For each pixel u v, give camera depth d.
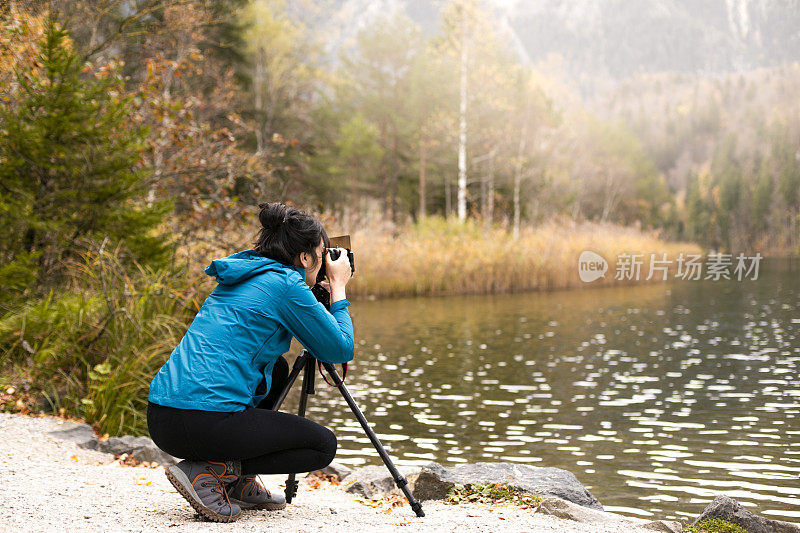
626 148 74.31
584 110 64.94
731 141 88.44
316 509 3.27
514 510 3.50
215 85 22.44
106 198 8.09
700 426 6.85
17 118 7.77
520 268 25.78
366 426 3.17
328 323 2.76
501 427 6.90
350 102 40.59
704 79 113.06
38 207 7.95
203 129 10.30
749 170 83.12
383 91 40.12
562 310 18.64
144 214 8.34
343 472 4.94
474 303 20.83
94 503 3.10
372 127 37.94
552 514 3.37
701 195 83.00
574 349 12.08
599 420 7.16
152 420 2.63
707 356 11.23
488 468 4.39
